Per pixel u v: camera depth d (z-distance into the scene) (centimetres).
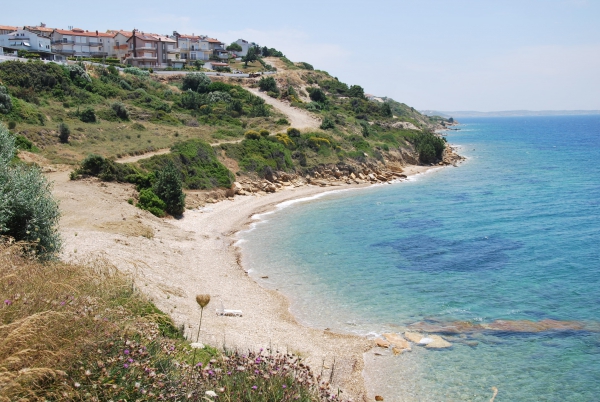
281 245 3925
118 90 8694
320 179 7362
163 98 9425
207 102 9750
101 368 850
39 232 2145
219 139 7156
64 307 976
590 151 12269
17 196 2086
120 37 13125
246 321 2403
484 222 4675
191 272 3103
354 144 8681
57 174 4628
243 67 14550
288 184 6856
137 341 1037
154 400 855
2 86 6069
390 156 8988
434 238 4103
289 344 2158
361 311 2584
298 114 10200
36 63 7762
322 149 7956
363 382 1875
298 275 3184
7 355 794
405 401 1755
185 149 5944
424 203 5781
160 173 4741
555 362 2020
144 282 2483
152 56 13012
